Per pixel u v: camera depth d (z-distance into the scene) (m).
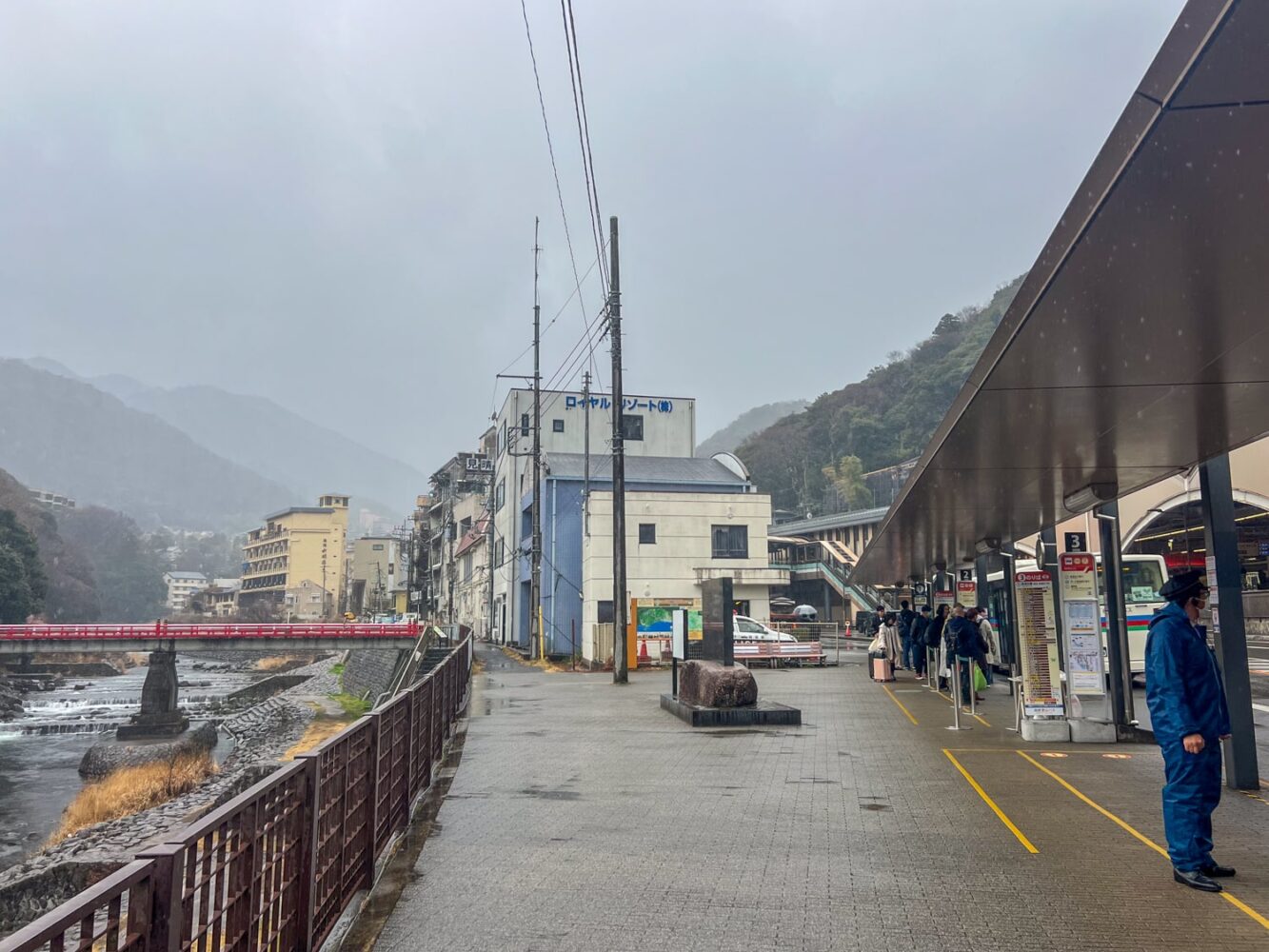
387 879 6.14
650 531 37.28
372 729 6.17
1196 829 5.72
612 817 7.98
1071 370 6.59
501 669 31.31
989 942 4.85
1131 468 10.33
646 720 15.33
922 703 17.28
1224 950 4.68
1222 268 4.89
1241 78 3.46
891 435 98.56
